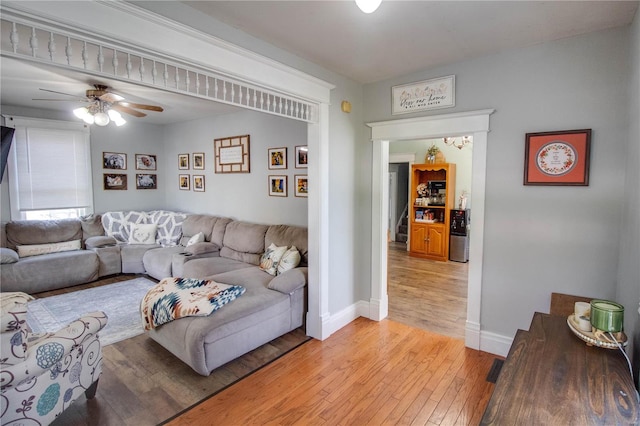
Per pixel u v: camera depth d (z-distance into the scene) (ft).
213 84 8.14
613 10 6.57
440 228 21.20
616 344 4.77
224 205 17.84
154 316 9.28
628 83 7.13
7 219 15.94
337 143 10.71
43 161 16.79
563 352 4.81
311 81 9.20
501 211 9.09
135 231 18.13
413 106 10.45
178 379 8.41
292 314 10.61
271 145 15.20
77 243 16.83
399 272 18.51
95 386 7.54
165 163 21.61
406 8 6.48
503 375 4.30
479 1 6.23
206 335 8.22
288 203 14.69
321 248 10.23
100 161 18.81
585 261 7.98
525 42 8.20
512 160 8.84
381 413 7.18
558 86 8.10
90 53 6.61
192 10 6.48
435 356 9.43
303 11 6.60
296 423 6.89
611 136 7.51
